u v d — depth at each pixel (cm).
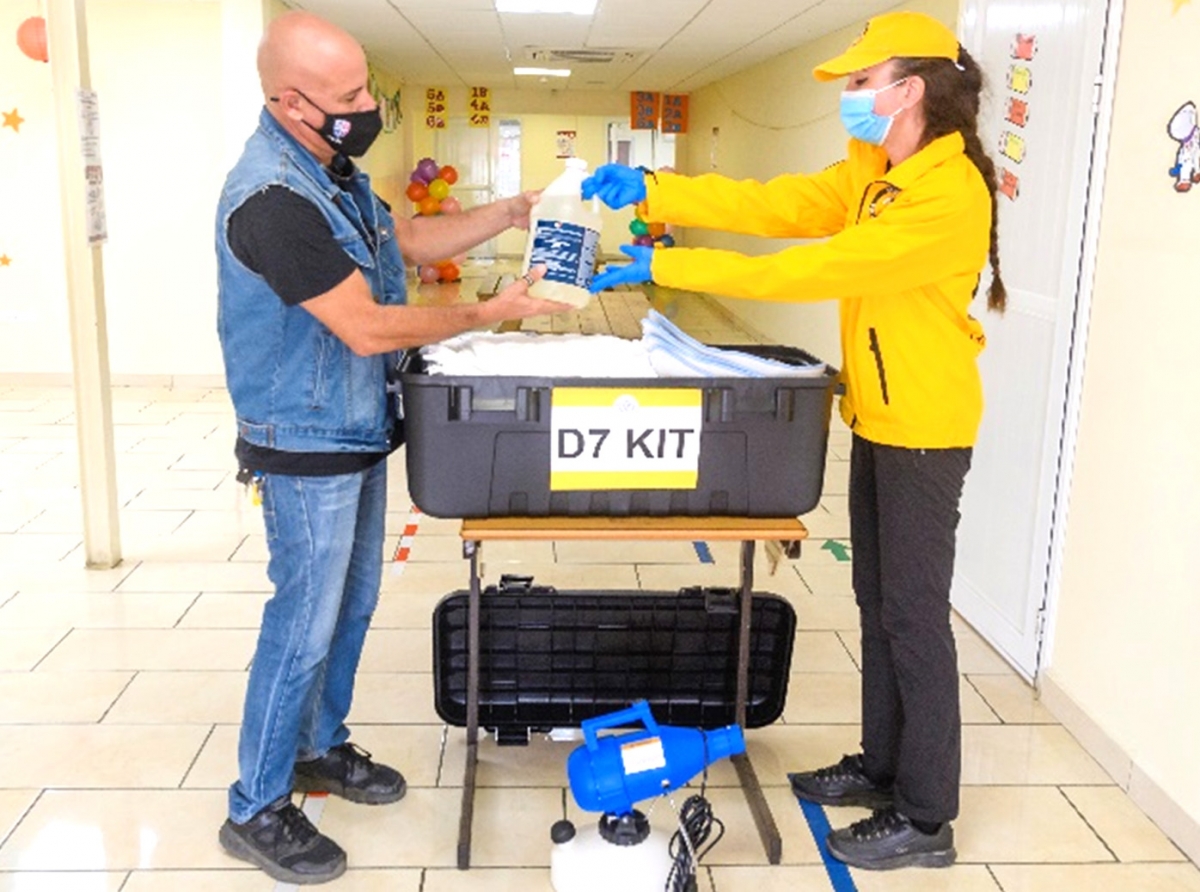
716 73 1155
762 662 265
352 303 196
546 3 670
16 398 654
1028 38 311
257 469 211
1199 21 235
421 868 228
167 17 649
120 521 436
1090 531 278
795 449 210
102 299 376
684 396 206
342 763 252
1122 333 264
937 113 202
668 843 219
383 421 222
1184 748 238
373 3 674
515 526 208
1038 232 306
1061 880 228
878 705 246
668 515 213
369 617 246
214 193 673
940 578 220
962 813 251
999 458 330
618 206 228
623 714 220
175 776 258
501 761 269
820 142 793
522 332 232
